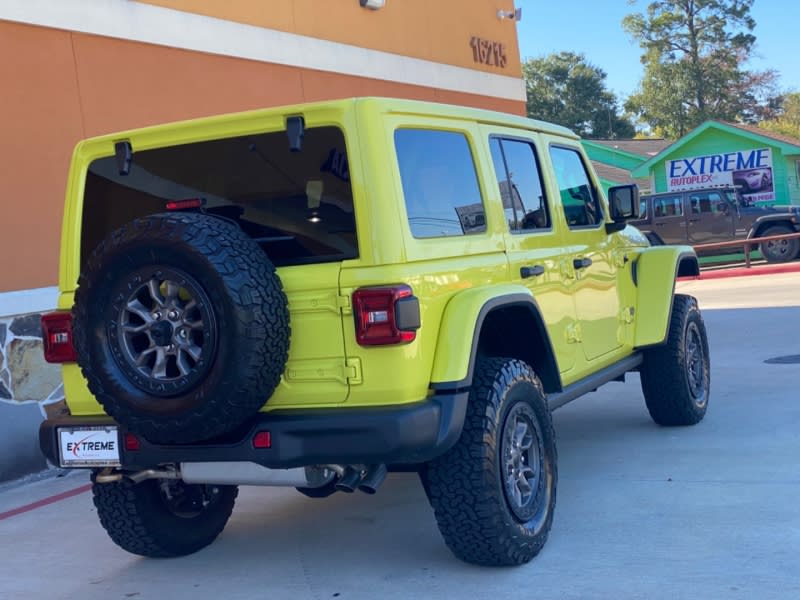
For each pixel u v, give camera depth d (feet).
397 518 17.85
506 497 14.10
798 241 65.67
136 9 27.89
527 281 16.16
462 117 15.58
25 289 24.11
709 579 13.47
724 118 182.19
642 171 98.32
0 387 23.04
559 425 24.50
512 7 48.44
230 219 13.88
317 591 14.39
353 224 13.12
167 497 16.33
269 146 13.84
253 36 32.09
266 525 18.16
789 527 15.34
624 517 16.53
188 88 29.68
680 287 58.75
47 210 24.94
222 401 12.35
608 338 19.93
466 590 13.80
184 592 14.92
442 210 14.38
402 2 39.83
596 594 13.24
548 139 18.88
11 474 23.13
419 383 13.05
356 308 12.76
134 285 12.69
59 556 17.33
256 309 12.32
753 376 28.45
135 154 14.90
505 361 14.80
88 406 14.74
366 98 13.38
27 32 24.90
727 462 19.45
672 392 22.27
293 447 12.84
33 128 24.81
